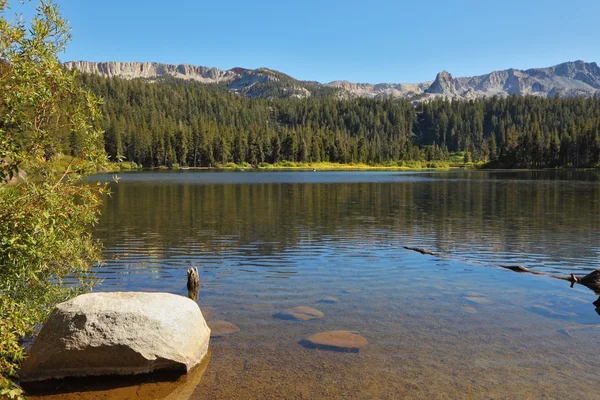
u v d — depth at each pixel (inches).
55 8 335.6
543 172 5290.4
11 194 318.0
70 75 337.1
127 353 332.2
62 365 331.0
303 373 335.0
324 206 1579.7
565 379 326.6
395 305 492.7
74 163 348.8
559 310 480.4
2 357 287.1
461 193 2201.0
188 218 1240.2
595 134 5949.8
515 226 1122.0
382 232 1020.5
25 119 309.9
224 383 321.7
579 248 850.1
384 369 341.4
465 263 707.4
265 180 3501.5
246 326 425.7
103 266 673.0
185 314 363.9
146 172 5275.6
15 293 398.3
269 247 833.5
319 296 524.4
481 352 371.6
